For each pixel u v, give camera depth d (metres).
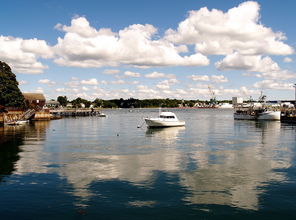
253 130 73.25
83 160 32.00
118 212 17.45
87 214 17.16
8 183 22.97
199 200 19.45
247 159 32.81
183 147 42.38
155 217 16.81
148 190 21.39
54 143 46.22
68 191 21.06
